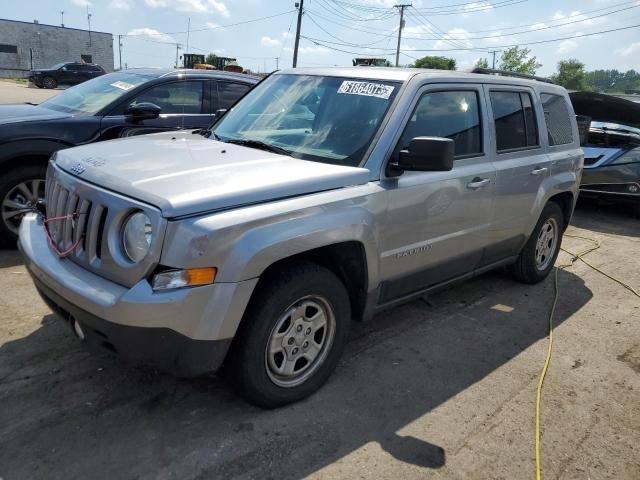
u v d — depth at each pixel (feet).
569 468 9.45
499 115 14.85
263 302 9.36
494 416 10.71
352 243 10.71
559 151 17.58
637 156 29.14
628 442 10.27
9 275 15.35
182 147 11.64
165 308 8.23
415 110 12.02
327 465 8.96
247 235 8.78
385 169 11.18
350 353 12.68
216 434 9.46
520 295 17.28
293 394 10.35
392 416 10.41
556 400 11.46
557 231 18.51
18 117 17.70
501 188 14.52
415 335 13.89
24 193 17.12
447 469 9.13
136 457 8.79
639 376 12.78
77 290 8.79
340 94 12.56
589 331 15.01
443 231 12.89
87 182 9.61
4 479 8.14
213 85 21.76
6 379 10.56
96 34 218.18
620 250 23.77
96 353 11.62
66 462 8.57
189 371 8.92
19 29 201.26
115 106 19.20
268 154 11.32
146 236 8.41
